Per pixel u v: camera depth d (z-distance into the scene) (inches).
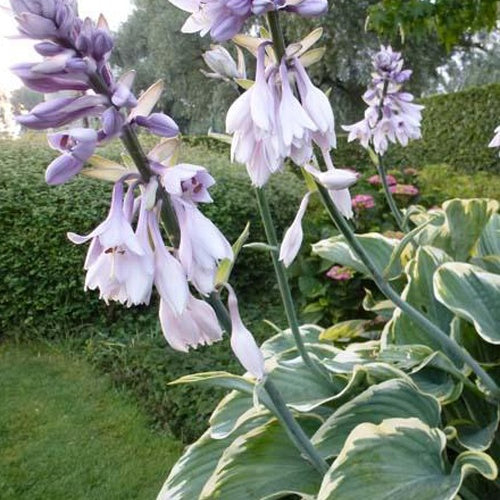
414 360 78.4
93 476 127.0
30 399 161.3
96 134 38.9
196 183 43.8
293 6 49.7
